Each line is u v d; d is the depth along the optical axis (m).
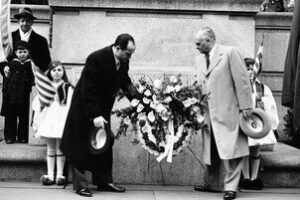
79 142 6.34
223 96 6.45
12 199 6.14
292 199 6.48
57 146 6.92
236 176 6.41
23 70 8.23
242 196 6.58
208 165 6.82
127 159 7.30
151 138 6.62
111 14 8.09
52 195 6.38
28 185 6.98
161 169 7.29
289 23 10.08
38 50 8.45
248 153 6.44
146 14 8.11
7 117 8.34
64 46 8.05
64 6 7.99
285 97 6.38
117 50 6.34
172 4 8.02
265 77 10.16
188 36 8.11
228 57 6.46
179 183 7.29
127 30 8.08
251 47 8.17
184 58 8.09
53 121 6.83
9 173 7.38
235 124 6.41
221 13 8.16
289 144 9.85
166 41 8.09
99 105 6.33
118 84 6.47
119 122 7.00
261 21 10.08
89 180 7.18
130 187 7.07
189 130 6.69
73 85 7.59
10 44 8.49
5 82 8.31
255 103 7.24
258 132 6.29
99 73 6.31
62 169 6.98
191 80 7.50
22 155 7.31
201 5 8.05
